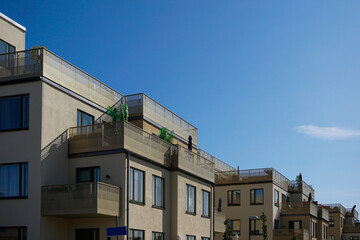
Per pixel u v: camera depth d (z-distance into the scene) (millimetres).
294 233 45906
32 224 21375
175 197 27594
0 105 22672
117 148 22781
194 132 35469
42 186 21531
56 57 22969
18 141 22125
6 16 25953
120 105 28156
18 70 22344
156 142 26234
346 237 75625
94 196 20797
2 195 22125
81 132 23500
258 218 46906
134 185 23641
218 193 49031
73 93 24016
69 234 22797
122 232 16531
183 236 28031
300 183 54469
